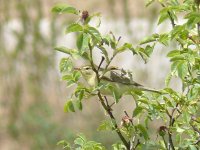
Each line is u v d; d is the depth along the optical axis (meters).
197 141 5.78
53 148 13.38
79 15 5.43
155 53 14.14
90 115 13.63
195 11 5.51
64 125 13.61
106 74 5.59
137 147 5.76
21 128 14.03
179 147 5.77
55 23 14.65
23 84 14.72
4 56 14.70
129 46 5.46
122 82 5.62
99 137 12.46
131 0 20.22
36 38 14.61
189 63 5.39
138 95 5.70
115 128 5.66
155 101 5.66
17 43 14.66
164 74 13.85
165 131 5.73
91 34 5.25
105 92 5.59
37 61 14.69
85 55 5.48
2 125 14.15
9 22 15.29
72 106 5.59
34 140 13.52
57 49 5.54
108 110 5.63
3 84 14.70
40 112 14.02
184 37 5.51
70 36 15.64
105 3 20.73
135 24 17.09
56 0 20.05
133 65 14.20
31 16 14.71
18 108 14.41
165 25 13.33
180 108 5.66
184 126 5.80
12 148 13.72
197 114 5.96
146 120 5.71
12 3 15.14
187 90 5.94
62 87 14.66
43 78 14.72
